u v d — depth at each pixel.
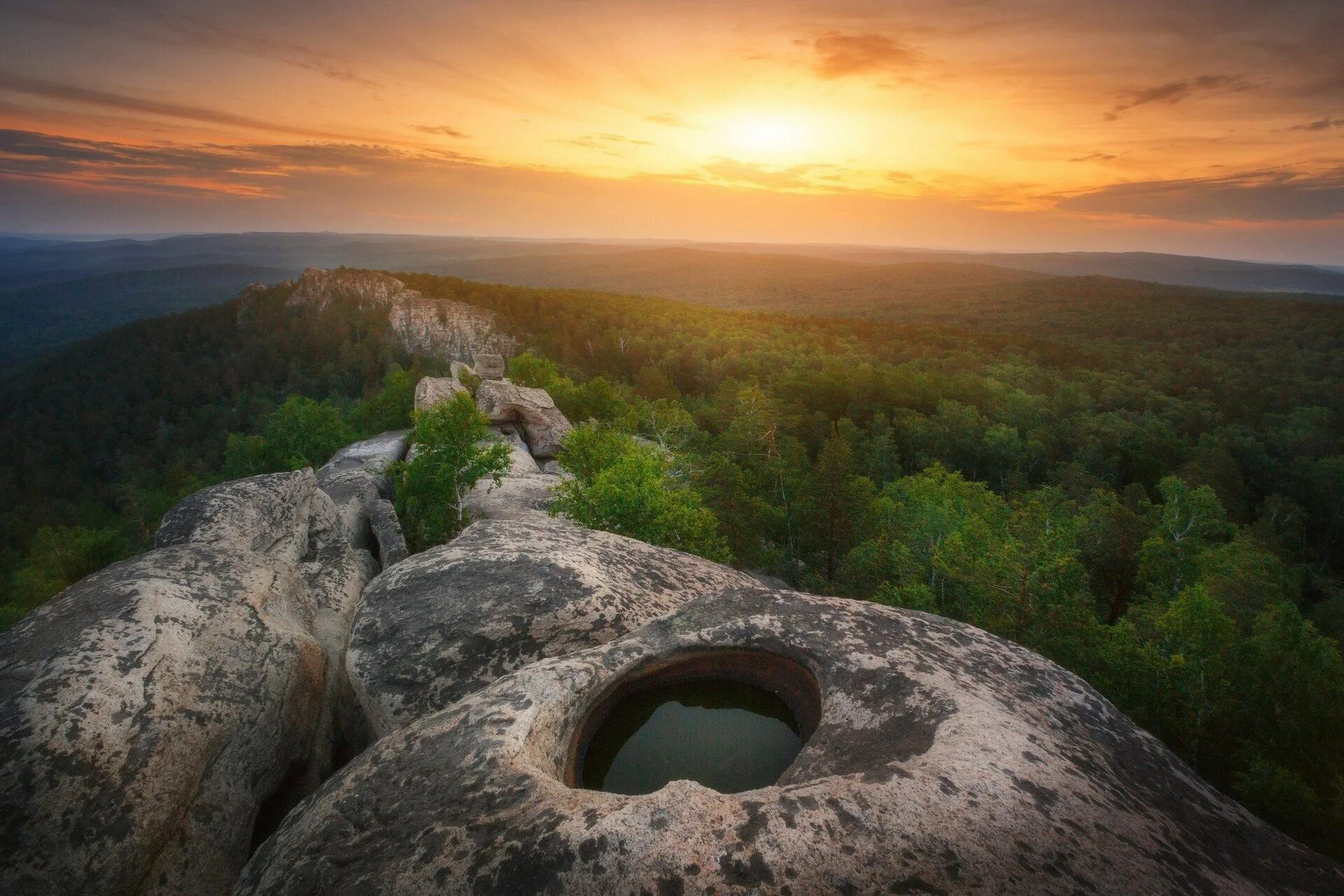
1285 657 16.22
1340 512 71.56
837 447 36.06
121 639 6.75
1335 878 4.18
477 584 8.24
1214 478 68.69
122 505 95.06
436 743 4.88
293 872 4.06
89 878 5.27
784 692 5.83
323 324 170.50
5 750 5.39
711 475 35.06
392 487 22.23
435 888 3.64
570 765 5.16
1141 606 29.42
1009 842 3.64
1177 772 4.95
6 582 50.25
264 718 7.36
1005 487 75.12
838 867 3.44
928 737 4.51
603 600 8.07
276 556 11.77
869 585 30.92
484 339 157.62
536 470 29.97
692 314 191.62
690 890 3.35
